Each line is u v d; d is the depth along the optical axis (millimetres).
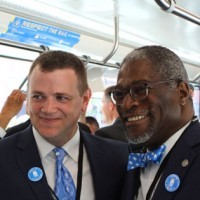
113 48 3127
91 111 3518
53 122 1271
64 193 1290
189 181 997
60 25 2785
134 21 3131
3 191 1235
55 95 1259
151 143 1170
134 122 1122
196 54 4461
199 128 1118
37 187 1243
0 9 2363
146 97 1086
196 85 4715
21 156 1314
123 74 1140
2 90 2795
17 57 2770
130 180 1272
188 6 2801
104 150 1507
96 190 1366
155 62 1090
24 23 2561
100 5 2631
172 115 1101
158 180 1109
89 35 3105
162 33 3545
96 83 3441
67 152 1387
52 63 1259
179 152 1074
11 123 2756
